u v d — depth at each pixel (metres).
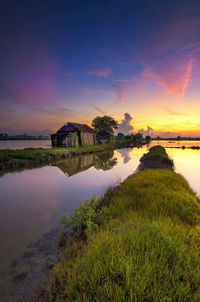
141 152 31.92
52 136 31.44
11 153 17.27
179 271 1.97
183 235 3.00
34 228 4.55
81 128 35.62
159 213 4.42
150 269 1.91
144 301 1.64
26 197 7.27
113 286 1.81
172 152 32.72
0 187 8.86
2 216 5.36
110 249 2.48
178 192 6.09
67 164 16.69
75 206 6.24
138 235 2.81
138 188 6.72
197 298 1.62
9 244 3.79
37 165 16.03
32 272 2.92
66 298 2.07
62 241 3.82
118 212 4.90
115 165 16.14
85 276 2.04
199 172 13.16
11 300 2.36
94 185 9.22
